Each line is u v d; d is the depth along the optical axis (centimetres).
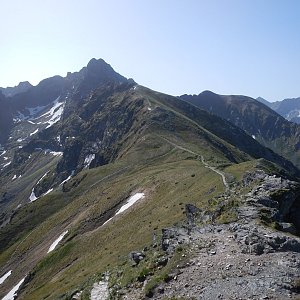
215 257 3350
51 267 9356
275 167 9681
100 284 4144
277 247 3278
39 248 12519
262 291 2642
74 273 7331
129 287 3534
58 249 10138
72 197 17962
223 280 2916
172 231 4281
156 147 19750
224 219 4266
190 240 3875
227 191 5900
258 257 3175
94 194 14212
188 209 5634
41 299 6856
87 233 10481
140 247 5706
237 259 3203
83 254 8800
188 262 3388
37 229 14875
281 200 4569
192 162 14062
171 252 3772
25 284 9506
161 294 3058
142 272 3612
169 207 7900
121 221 9469
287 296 2558
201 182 8850
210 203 5388
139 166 17688
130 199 10994
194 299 2756
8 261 13400
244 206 4397
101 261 6738
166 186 10256
